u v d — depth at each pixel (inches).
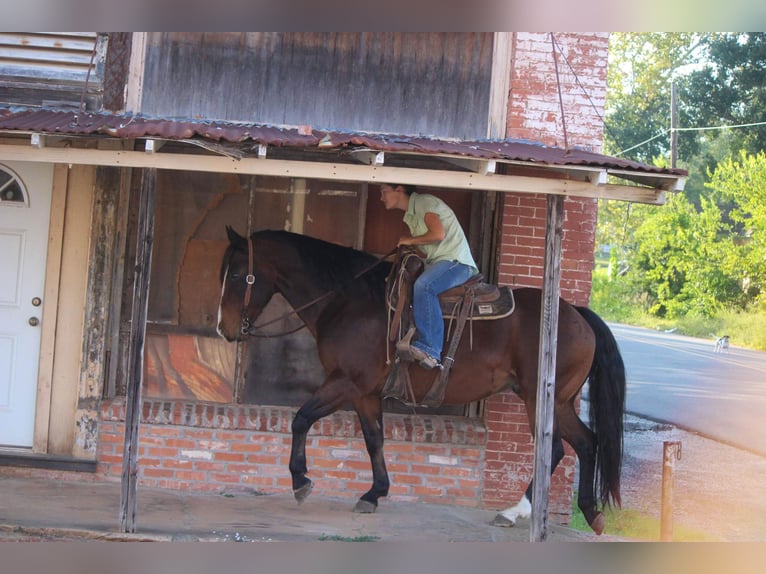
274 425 284.7
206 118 290.2
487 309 256.5
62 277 284.0
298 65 293.7
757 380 722.2
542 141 293.6
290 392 295.4
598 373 262.2
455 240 255.9
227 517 253.8
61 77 283.1
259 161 219.8
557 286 237.0
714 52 1193.4
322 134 236.1
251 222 294.4
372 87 295.3
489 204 299.7
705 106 1195.9
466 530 259.0
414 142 234.5
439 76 296.0
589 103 293.6
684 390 668.1
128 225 290.0
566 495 291.7
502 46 295.6
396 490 287.0
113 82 285.9
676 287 1216.8
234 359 294.0
